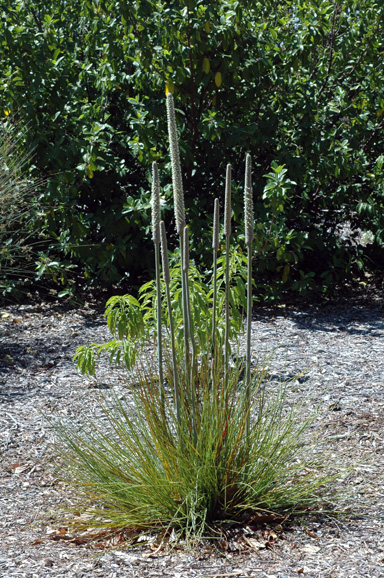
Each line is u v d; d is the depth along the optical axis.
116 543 2.73
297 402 4.25
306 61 6.84
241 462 2.88
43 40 6.96
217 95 7.05
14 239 7.23
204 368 2.98
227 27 6.51
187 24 6.39
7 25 6.93
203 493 2.78
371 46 7.14
